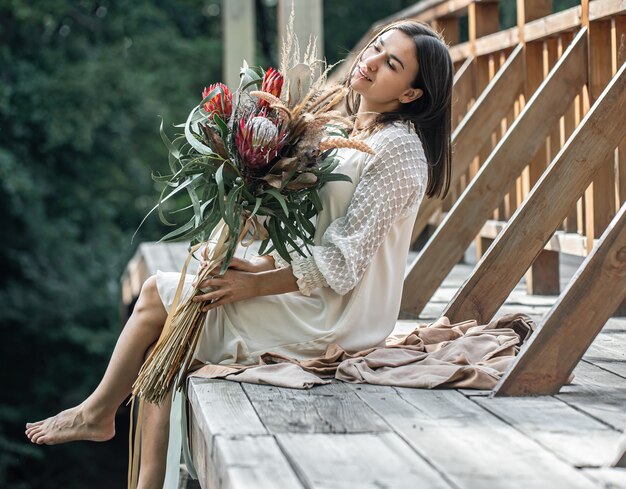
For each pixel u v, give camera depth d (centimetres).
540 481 212
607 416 268
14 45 1509
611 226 297
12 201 1477
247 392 292
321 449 235
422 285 462
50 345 1561
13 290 1496
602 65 438
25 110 1445
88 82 1467
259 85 330
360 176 322
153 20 1672
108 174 1608
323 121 296
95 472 1530
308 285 314
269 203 307
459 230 461
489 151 622
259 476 214
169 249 801
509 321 356
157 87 1580
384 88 328
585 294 295
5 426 1518
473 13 618
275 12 1994
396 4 2008
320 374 313
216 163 304
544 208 380
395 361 315
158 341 314
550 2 527
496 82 534
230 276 312
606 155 366
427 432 251
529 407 279
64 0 1459
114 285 1606
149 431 333
